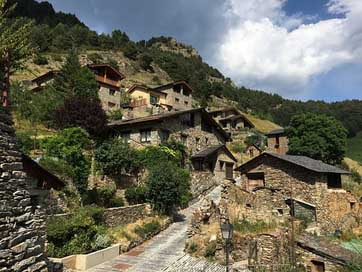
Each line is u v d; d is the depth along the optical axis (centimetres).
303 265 1483
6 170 686
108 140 2872
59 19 11169
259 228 1677
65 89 3816
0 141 687
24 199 716
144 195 2100
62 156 2012
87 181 1992
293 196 2267
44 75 4438
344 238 2039
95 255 1377
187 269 1370
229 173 3525
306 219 2144
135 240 1681
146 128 3061
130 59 9881
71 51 5819
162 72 10094
